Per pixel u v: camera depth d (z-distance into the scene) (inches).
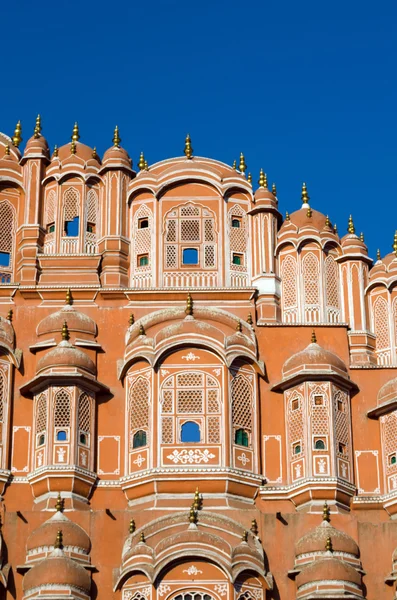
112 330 1467.8
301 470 1397.6
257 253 1524.4
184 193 1542.8
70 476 1374.3
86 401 1417.3
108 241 1517.0
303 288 1512.1
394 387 1439.5
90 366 1429.6
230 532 1328.7
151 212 1534.2
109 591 1318.9
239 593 1296.8
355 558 1344.7
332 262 1541.6
